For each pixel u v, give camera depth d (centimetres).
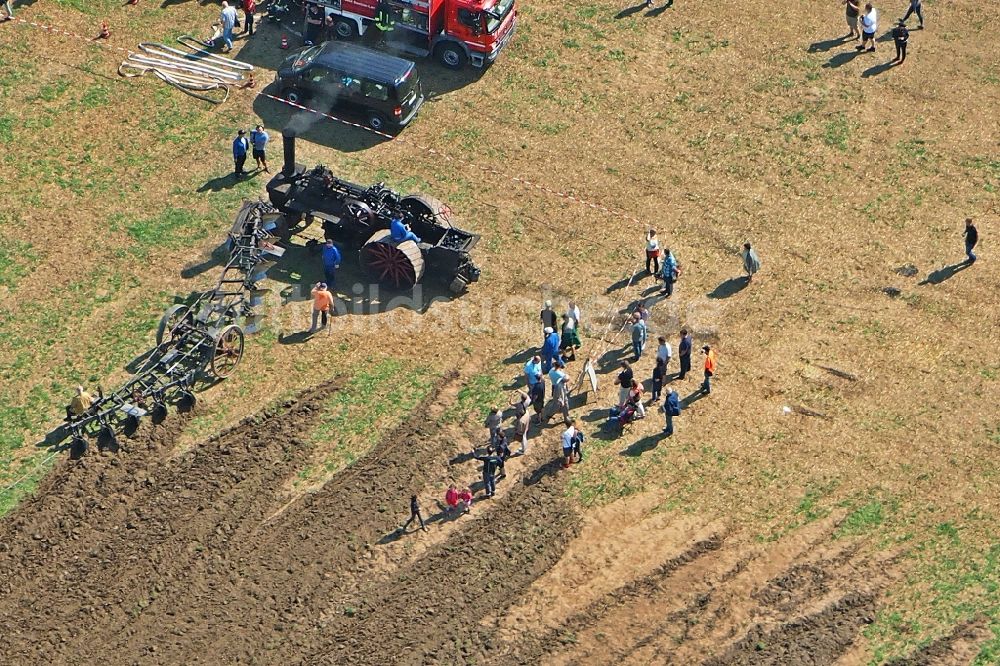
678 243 6656
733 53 7706
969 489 5578
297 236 6519
